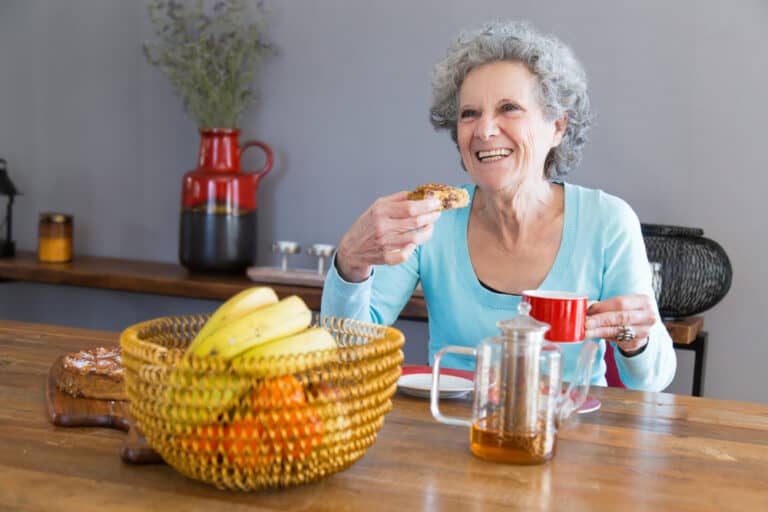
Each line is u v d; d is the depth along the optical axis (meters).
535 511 0.89
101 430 1.13
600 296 1.78
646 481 0.99
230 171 3.06
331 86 3.16
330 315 1.62
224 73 3.16
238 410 0.87
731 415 1.30
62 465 0.99
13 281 3.58
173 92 3.38
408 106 3.07
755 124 2.69
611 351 1.80
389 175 3.12
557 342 1.26
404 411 1.25
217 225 3.02
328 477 0.97
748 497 0.96
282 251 3.04
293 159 3.24
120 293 3.52
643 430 1.20
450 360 1.82
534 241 1.79
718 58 2.71
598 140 2.85
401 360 1.00
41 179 3.62
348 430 0.92
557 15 2.86
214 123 3.14
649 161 2.80
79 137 3.55
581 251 1.77
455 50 1.78
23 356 1.53
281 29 3.20
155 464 1.00
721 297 2.52
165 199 3.45
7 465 0.99
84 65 3.51
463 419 1.12
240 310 0.94
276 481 0.89
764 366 2.74
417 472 0.99
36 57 3.58
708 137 2.74
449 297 1.82
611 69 2.81
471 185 1.89
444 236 1.84
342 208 3.20
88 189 3.55
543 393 1.03
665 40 2.75
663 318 2.55
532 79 1.68
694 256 2.46
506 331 1.03
